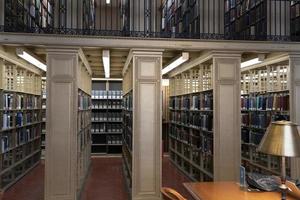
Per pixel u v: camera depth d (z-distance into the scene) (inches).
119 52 221.9
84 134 249.6
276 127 92.9
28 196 221.3
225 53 204.1
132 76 205.3
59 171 190.2
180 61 236.8
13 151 248.2
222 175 205.2
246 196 117.7
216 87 204.7
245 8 249.9
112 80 393.1
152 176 199.0
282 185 98.7
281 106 219.5
